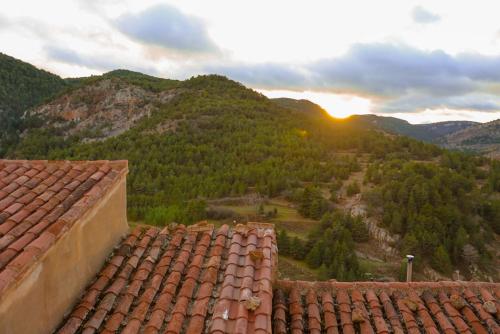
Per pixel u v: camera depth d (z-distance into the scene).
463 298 5.86
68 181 5.53
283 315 5.20
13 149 111.00
